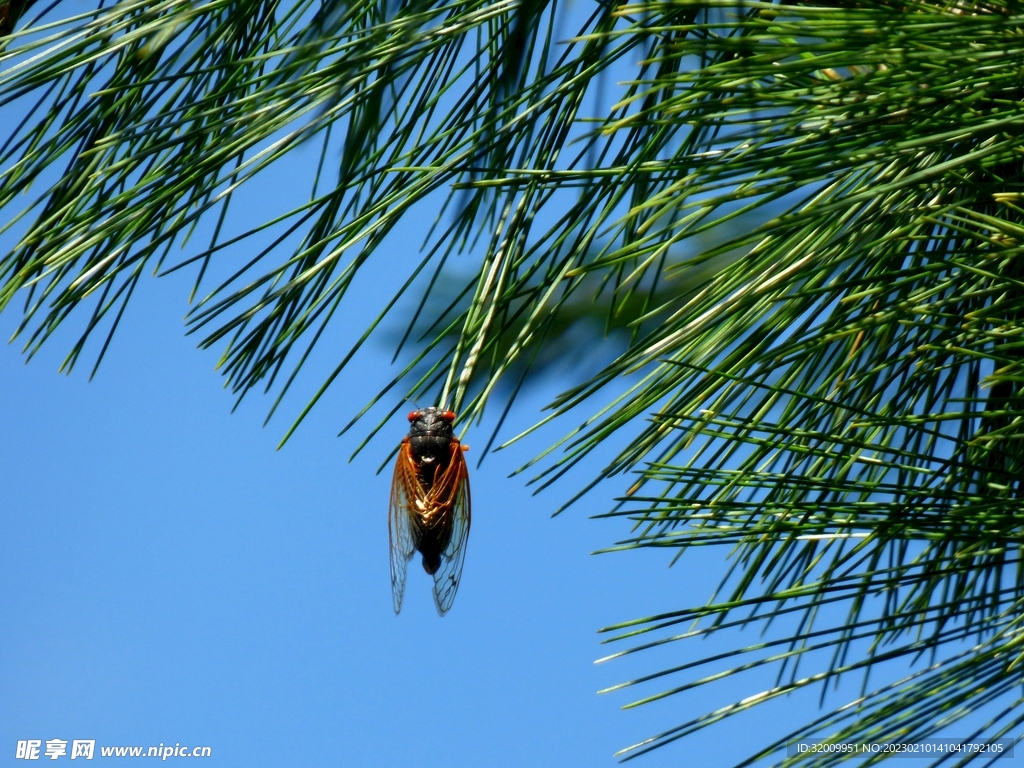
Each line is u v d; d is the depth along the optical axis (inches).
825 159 135.8
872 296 136.7
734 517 136.7
